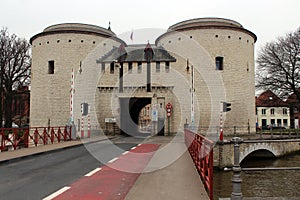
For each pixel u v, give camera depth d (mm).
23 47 36938
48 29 32906
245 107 30141
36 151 13953
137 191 6809
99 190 7004
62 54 31078
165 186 7309
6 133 14562
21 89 39625
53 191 6922
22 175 8859
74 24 32281
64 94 30734
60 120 30562
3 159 11219
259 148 22438
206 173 7316
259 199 6301
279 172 17250
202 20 30891
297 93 34031
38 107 31766
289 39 33719
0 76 35312
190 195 6469
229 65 29719
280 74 33938
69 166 10430
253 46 32750
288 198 6375
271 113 62062
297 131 30828
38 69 32125
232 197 5684
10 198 6324
